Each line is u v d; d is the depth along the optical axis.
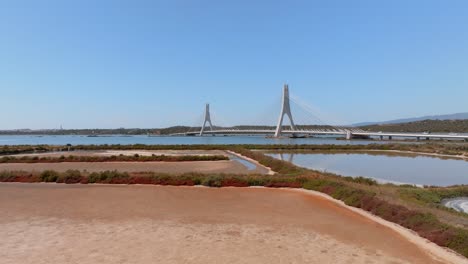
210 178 24.38
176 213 15.69
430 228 12.92
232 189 22.69
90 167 36.41
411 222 13.88
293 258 10.34
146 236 12.13
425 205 17.16
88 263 9.62
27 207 16.53
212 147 70.00
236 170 34.72
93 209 16.25
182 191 21.67
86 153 55.84
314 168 38.66
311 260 10.21
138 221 14.13
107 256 10.17
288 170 31.95
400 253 10.98
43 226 13.23
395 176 33.06
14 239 11.61
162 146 70.56
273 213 16.03
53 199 18.59
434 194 21.23
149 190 21.88
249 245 11.41
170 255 10.35
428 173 35.53
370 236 12.70
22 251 10.48
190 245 11.28
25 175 26.02
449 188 23.23
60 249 10.70
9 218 14.38
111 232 12.54
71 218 14.50
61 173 26.50
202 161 43.59
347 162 46.38
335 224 14.24
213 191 21.84
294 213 16.11
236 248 11.09
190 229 13.10
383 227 13.95
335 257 10.52
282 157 53.59
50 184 24.23
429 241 12.20
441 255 10.89
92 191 21.28
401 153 64.69
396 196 18.78
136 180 24.83
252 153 51.06
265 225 13.89
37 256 10.09
